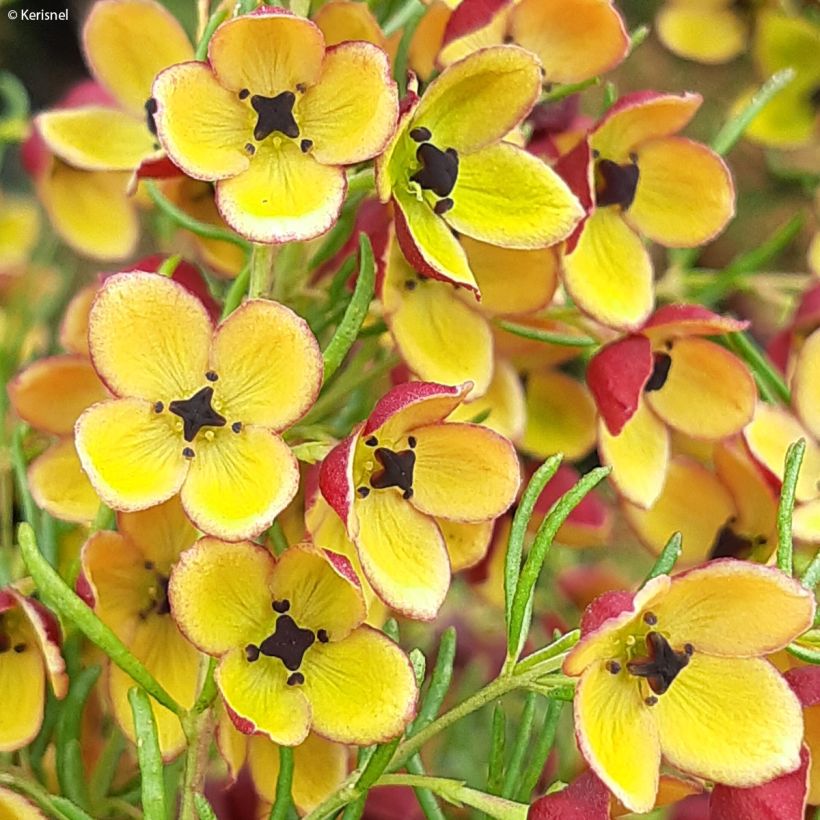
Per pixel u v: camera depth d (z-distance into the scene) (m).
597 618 0.14
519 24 0.16
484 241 0.15
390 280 0.15
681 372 0.16
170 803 0.16
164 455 0.14
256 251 0.15
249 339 0.14
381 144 0.14
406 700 0.14
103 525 0.15
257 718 0.14
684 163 0.16
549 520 0.14
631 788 0.14
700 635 0.14
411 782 0.15
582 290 0.16
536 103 0.16
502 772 0.16
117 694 0.15
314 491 0.15
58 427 0.16
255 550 0.14
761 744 0.14
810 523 0.16
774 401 0.17
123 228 0.19
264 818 0.16
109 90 0.17
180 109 0.14
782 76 0.18
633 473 0.16
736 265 0.19
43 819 0.15
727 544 0.17
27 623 0.15
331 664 0.14
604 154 0.16
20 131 0.20
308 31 0.14
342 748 0.15
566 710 0.18
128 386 0.14
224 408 0.15
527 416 0.17
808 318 0.18
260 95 0.15
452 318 0.16
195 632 0.14
